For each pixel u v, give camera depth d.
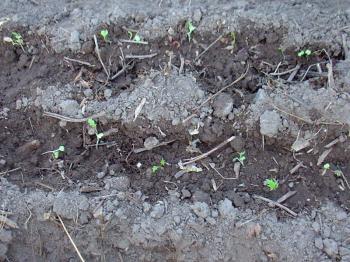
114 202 0.88
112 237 0.87
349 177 0.91
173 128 0.93
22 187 0.91
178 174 0.92
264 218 0.87
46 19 1.02
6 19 1.02
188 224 0.86
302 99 0.92
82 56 1.00
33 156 0.94
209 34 1.00
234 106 0.93
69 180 0.91
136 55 0.99
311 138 0.91
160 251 0.87
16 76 1.00
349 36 0.98
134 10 1.02
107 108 0.94
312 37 0.98
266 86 0.94
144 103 0.93
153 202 0.89
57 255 0.87
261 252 0.85
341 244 0.85
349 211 0.88
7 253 0.87
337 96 0.91
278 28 0.99
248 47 1.00
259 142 0.92
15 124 0.97
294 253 0.84
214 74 0.98
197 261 0.86
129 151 0.94
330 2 1.04
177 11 1.00
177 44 1.00
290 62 0.99
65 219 0.88
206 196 0.89
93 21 1.01
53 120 0.95
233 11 1.00
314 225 0.86
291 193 0.89
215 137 0.92
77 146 0.95
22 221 0.88
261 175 0.91
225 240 0.86
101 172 0.92
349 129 0.90
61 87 0.97
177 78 0.95
